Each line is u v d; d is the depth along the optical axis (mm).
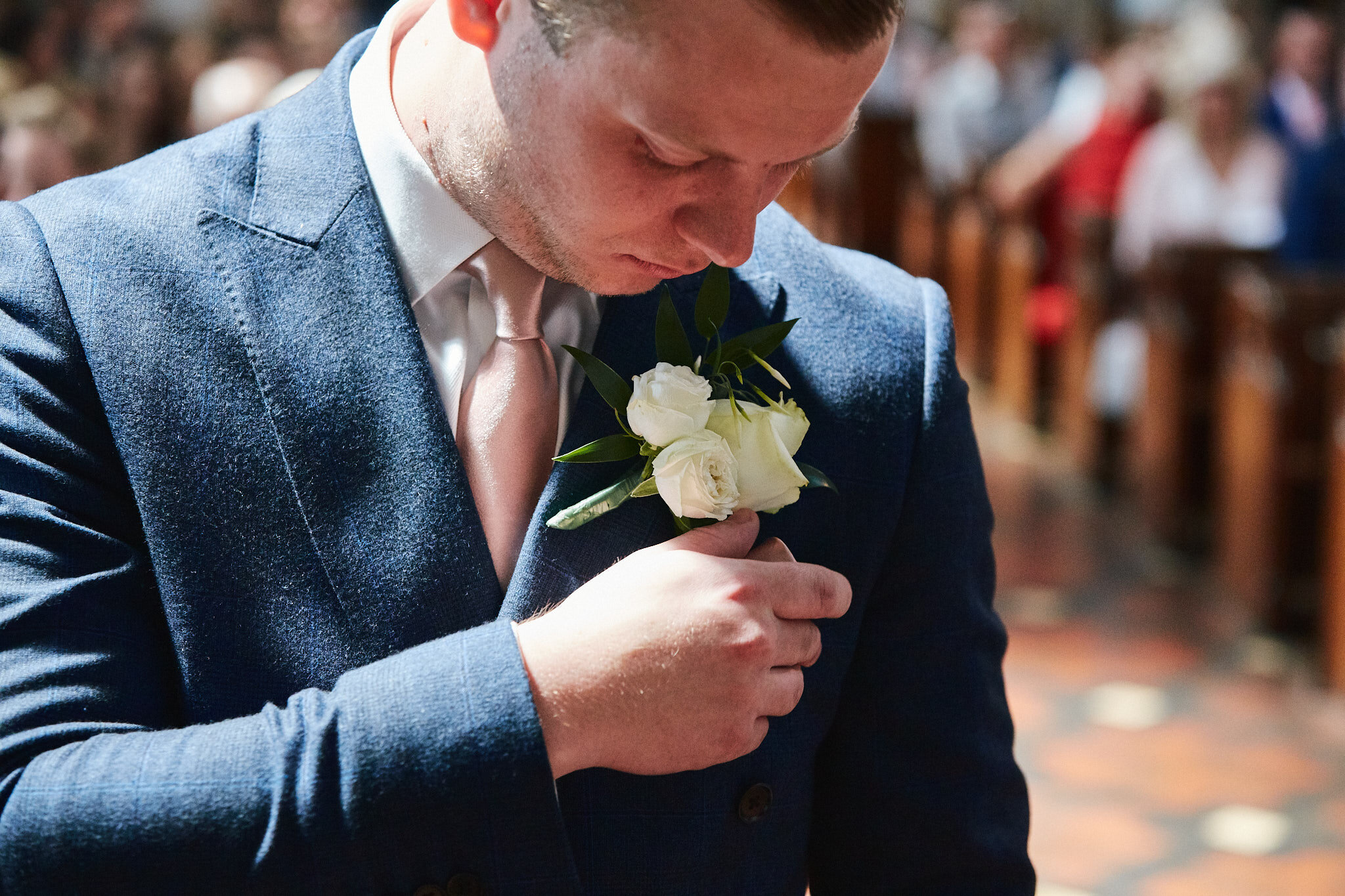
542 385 1107
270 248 1090
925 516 1156
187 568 1063
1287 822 3125
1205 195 5363
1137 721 3564
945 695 1160
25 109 4043
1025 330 5996
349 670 1068
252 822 996
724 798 1111
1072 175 5992
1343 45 6227
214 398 1069
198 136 1154
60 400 1064
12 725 1013
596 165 1001
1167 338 4621
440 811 1004
